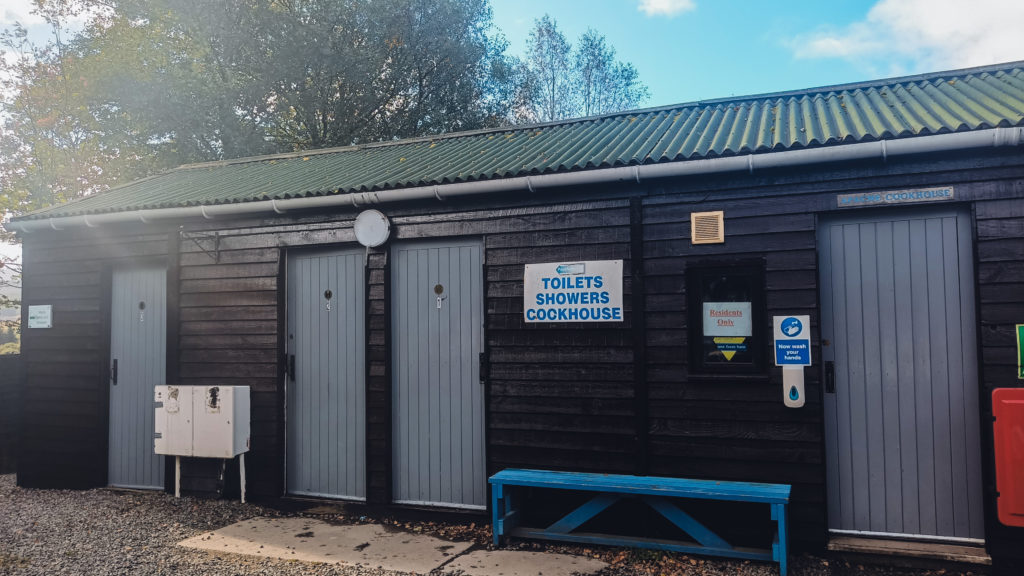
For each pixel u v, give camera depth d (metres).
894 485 4.61
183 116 16.27
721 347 4.95
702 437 4.91
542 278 5.46
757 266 4.86
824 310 4.80
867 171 4.60
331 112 19.11
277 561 4.80
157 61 16.70
